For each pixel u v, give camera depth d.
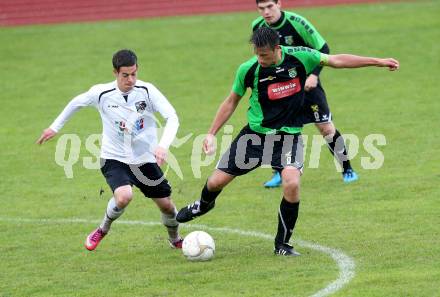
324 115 33.44
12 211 32.06
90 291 22.05
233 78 57.53
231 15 78.38
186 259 24.81
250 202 32.06
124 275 23.41
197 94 53.97
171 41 69.12
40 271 24.19
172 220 25.78
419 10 75.69
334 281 21.86
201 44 67.62
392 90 52.62
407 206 30.00
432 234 26.19
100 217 30.92
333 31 69.56
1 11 79.19
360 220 28.50
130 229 28.94
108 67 61.53
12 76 60.25
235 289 21.58
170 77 58.56
